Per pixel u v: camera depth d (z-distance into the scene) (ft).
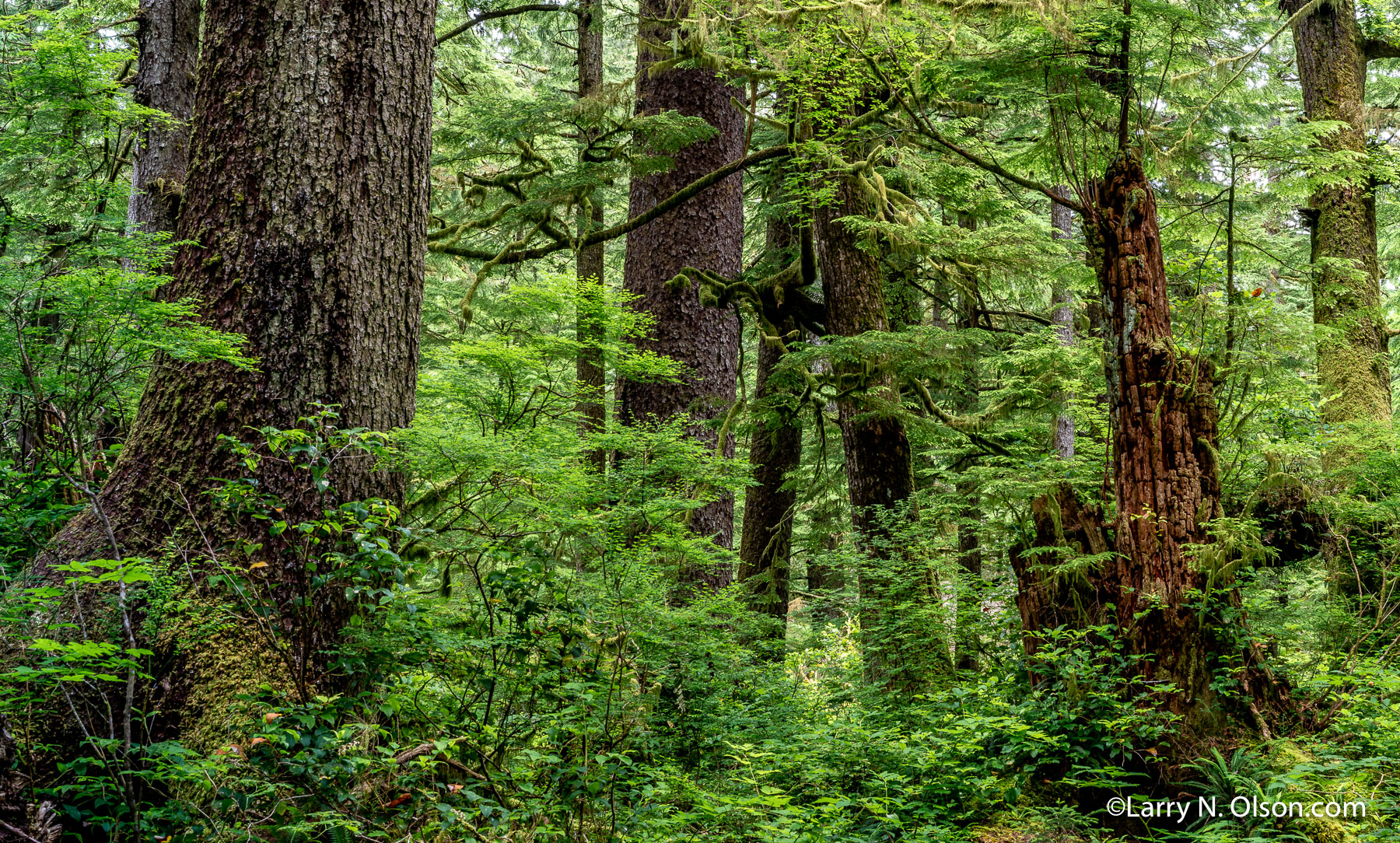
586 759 12.39
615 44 60.49
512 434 17.60
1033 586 19.52
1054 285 28.09
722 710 18.29
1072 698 16.48
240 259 14.82
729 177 31.53
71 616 12.39
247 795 10.09
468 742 12.55
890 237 25.59
